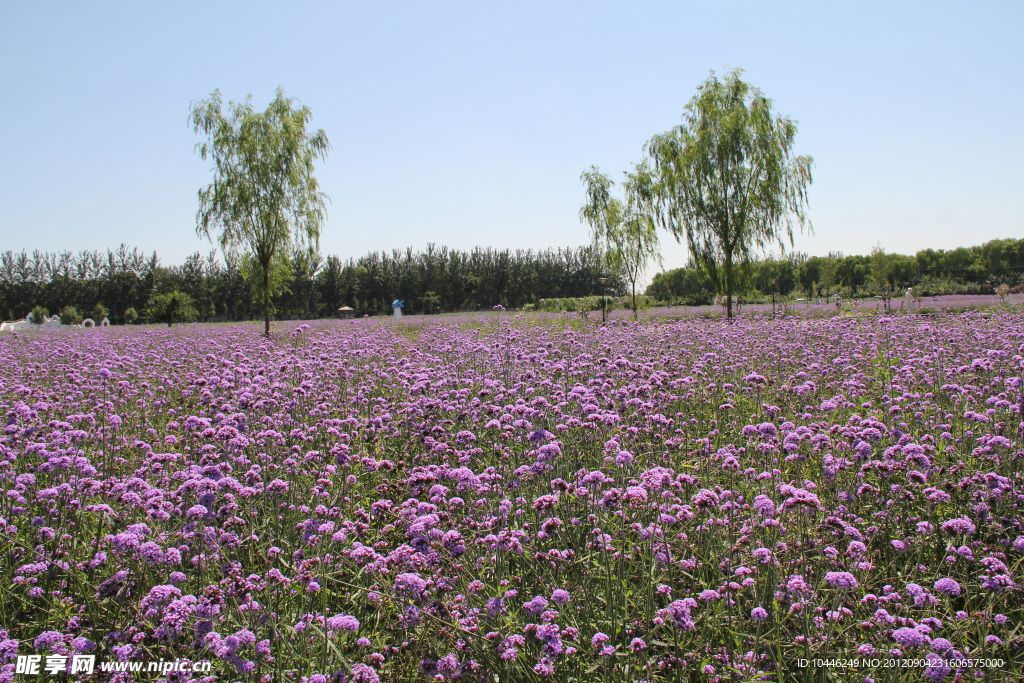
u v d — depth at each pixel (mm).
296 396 8094
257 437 6555
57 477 5434
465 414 7559
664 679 3188
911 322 18703
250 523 4578
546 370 9898
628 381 9375
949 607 3621
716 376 10547
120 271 94562
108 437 6863
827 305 39875
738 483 5270
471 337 17250
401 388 9859
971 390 7602
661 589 3562
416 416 7379
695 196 32656
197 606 3256
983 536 4297
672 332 17797
